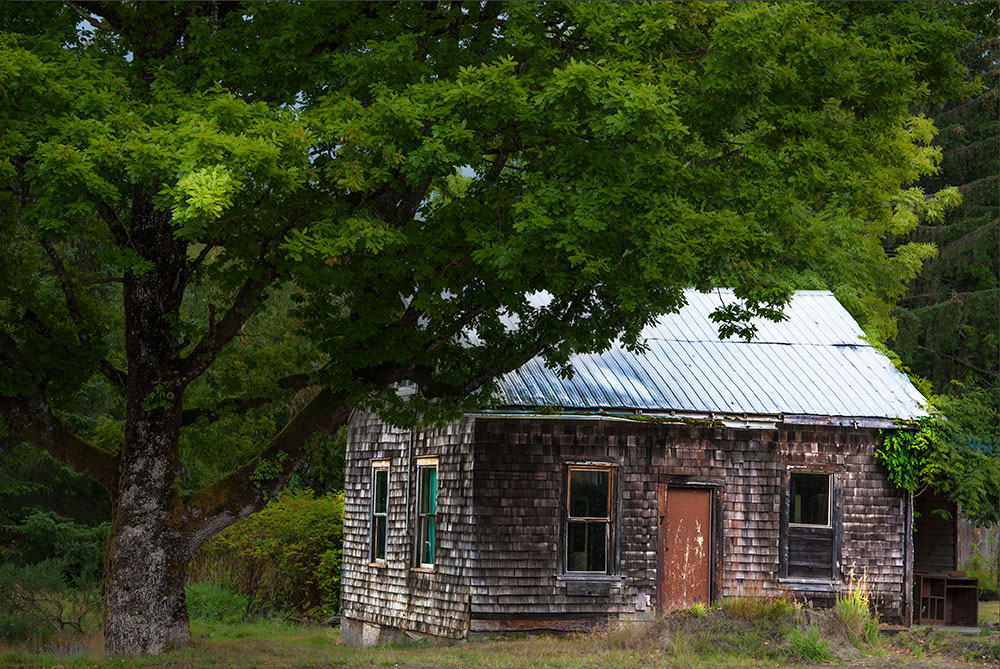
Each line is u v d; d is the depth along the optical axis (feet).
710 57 46.52
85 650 55.98
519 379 67.72
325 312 55.88
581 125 46.39
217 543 96.17
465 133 42.91
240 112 43.52
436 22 52.29
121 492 54.95
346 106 44.09
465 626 64.75
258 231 48.75
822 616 60.29
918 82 55.77
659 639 58.49
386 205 51.98
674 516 68.59
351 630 80.69
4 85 42.47
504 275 45.03
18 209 51.65
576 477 67.82
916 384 78.18
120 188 45.21
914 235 150.51
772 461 70.13
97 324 64.08
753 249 47.91
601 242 46.44
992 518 75.87
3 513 105.50
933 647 57.93
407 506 74.02
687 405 68.23
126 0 53.11
